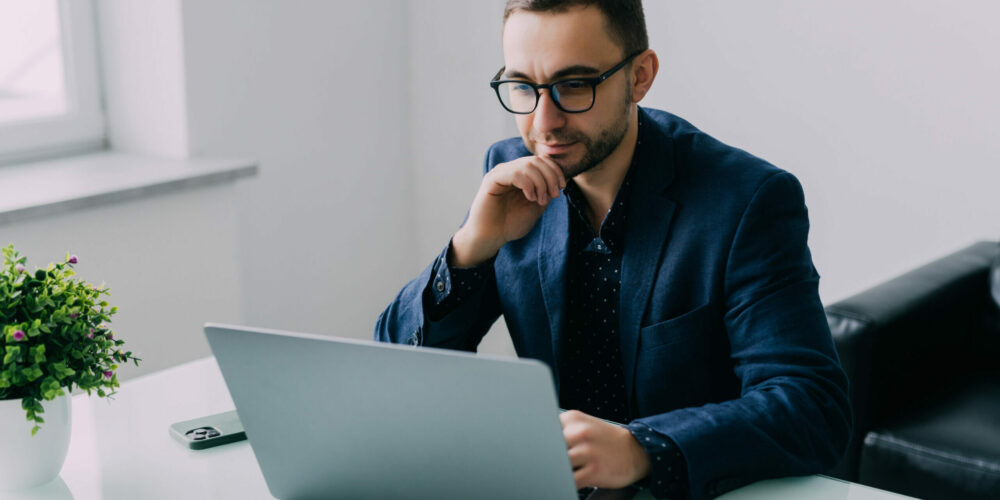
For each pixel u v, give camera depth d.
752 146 3.08
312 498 1.16
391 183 3.44
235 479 1.23
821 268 3.06
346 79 3.23
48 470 1.22
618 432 1.16
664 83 3.19
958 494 2.14
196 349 2.80
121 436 1.36
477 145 3.33
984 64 2.71
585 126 1.33
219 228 2.80
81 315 1.25
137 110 2.90
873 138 2.90
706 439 1.16
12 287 1.21
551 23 1.30
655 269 1.41
